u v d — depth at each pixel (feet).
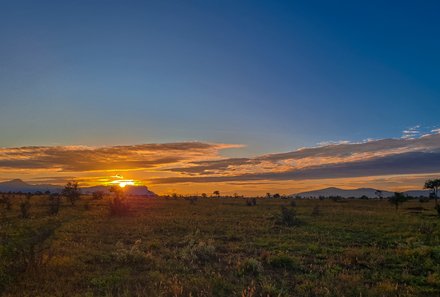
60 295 34.86
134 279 41.70
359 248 67.92
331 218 125.49
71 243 66.39
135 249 56.54
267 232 89.45
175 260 53.67
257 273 47.29
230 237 80.38
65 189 194.29
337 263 54.80
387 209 188.44
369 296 37.45
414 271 51.03
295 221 107.34
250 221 112.06
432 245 70.44
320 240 76.43
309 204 228.63
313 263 54.49
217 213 144.46
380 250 64.85
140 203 216.13
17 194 377.71
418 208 198.90
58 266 45.68
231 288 38.78
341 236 82.94
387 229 95.40
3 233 78.23
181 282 39.75
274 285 39.24
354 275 45.83
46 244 63.21
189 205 202.39
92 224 101.14
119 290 36.94
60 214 133.59
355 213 148.66
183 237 80.53
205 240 73.72
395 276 47.37
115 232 85.76
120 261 51.29
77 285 39.58
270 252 62.18
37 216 127.65
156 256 56.95
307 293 38.09
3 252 51.16
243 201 271.28
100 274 43.91
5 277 39.34
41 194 380.78
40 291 36.14
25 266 43.11
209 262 53.62
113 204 133.69
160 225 101.14
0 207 168.86
